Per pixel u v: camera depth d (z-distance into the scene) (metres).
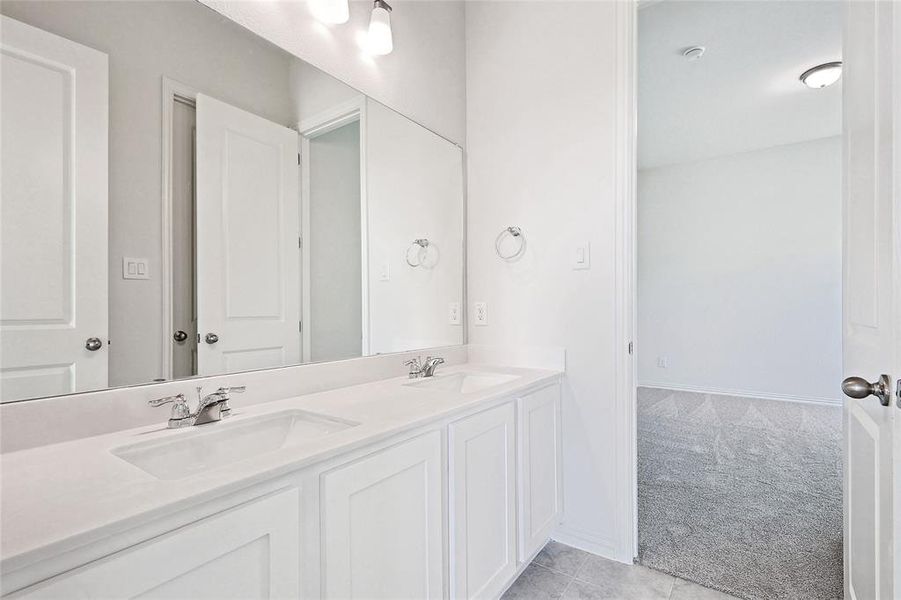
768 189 4.60
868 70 0.95
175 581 0.64
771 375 4.57
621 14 1.79
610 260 1.81
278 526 0.77
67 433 0.91
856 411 1.08
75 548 0.54
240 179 1.28
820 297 4.35
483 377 1.87
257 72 1.32
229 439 1.06
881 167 0.86
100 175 0.99
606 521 1.80
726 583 1.58
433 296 2.02
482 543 1.34
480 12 2.21
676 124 3.99
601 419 1.83
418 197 1.94
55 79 0.92
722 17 2.47
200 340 1.17
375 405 1.24
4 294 0.85
